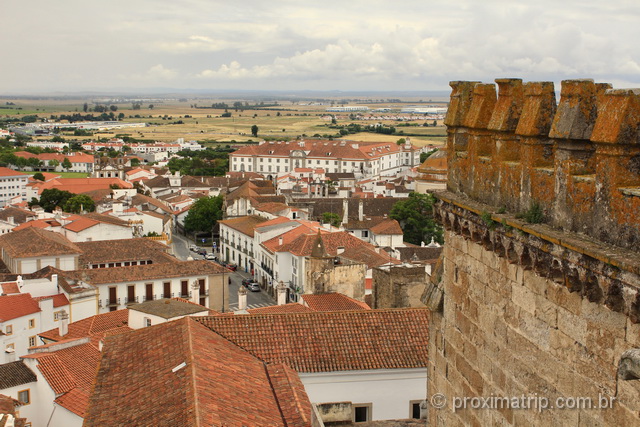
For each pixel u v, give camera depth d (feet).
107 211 557.33
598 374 43.60
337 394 121.49
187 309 234.38
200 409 88.58
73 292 294.05
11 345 258.98
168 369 105.91
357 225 524.93
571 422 46.55
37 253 347.97
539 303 50.44
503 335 56.34
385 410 123.24
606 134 41.16
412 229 538.06
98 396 106.63
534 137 50.37
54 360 198.70
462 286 64.64
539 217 49.75
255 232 451.53
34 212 548.31
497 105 56.85
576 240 44.11
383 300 176.45
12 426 126.41
